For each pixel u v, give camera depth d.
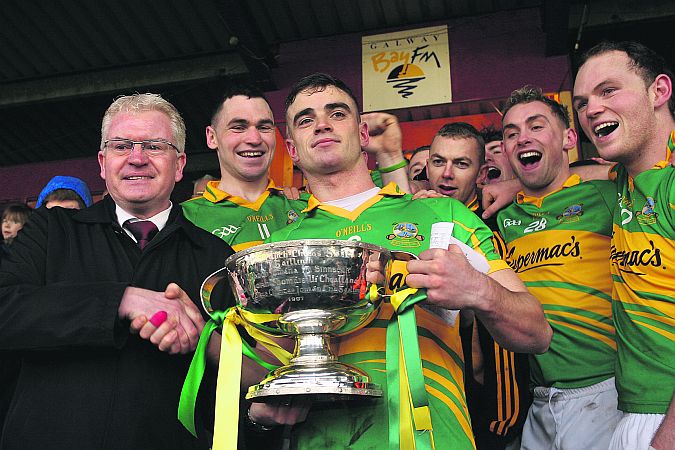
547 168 2.75
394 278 1.65
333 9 6.31
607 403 2.34
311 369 1.35
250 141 2.86
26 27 6.60
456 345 1.67
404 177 3.63
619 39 6.63
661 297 1.94
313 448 1.54
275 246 1.36
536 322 1.52
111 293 1.52
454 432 1.50
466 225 1.68
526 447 2.58
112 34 6.68
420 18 6.37
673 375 1.89
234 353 1.46
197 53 6.89
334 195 1.85
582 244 2.52
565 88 5.86
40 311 1.51
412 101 6.11
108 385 1.58
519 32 6.11
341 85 1.86
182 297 1.55
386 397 1.54
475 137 3.25
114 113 1.89
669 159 2.01
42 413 1.55
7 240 3.65
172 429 1.60
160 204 1.88
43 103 7.37
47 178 7.81
